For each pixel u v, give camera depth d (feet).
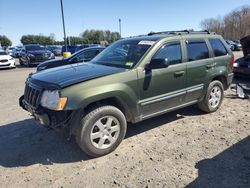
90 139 13.34
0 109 22.90
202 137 15.96
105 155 14.08
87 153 13.57
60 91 12.66
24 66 69.72
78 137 13.23
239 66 31.76
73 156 14.07
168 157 13.67
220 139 15.61
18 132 17.48
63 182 11.82
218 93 20.24
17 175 12.49
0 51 63.67
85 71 14.64
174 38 17.01
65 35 79.77
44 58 67.72
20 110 22.44
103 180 11.86
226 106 21.99
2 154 14.55
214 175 11.96
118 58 16.47
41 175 12.43
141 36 18.35
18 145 15.56
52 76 14.24
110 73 14.07
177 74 16.65
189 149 14.46
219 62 19.67
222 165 12.76
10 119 20.12
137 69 14.80
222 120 18.72
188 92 17.63
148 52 15.47
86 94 12.93
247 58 32.30
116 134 14.28
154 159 13.51
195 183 11.43
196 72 17.92
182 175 12.03
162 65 14.74
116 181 11.75
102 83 13.56
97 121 13.47
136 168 12.73
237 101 23.47
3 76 46.70
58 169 12.87
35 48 73.36
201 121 18.58
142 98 15.17
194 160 13.29
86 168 12.89
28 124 18.90
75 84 12.97
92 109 13.48
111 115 13.88
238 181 11.47
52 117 13.05
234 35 250.37
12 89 32.30
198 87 18.30
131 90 14.51
